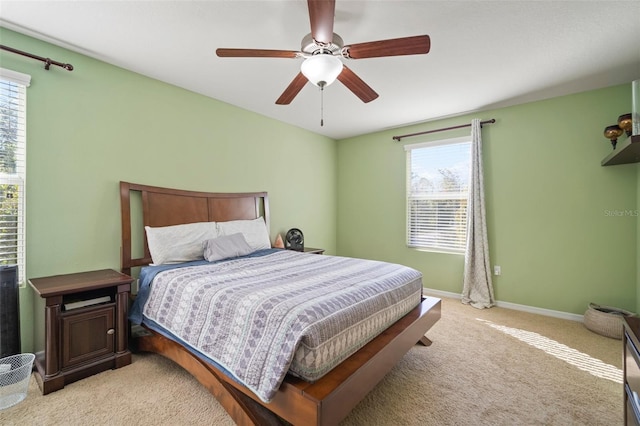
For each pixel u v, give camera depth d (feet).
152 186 9.27
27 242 7.01
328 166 16.61
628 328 4.18
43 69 7.24
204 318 5.77
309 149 15.37
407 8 5.99
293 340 4.33
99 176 8.21
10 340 6.27
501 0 5.76
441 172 13.41
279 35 7.00
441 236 13.42
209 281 6.51
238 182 11.96
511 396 5.97
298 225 14.78
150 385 6.26
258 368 4.53
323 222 16.31
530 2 5.82
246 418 4.74
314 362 4.31
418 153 14.11
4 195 6.71
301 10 6.12
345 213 16.85
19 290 6.84
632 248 9.41
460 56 7.84
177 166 10.00
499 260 11.80
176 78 9.37
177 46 7.52
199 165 10.63
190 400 5.77
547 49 7.48
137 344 7.63
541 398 5.91
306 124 14.25
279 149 13.71
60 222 7.52
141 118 9.09
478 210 11.92
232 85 9.91
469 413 5.46
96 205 8.16
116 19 6.42
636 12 6.05
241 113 12.03
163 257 8.52
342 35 6.91
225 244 9.48
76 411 5.41
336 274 7.28
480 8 6.00
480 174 11.83
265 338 4.69
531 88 9.86
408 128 14.35
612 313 9.29
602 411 5.52
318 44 5.57
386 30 6.73
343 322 4.93
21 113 6.95
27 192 7.00
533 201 11.09
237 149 11.90
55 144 7.43
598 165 9.91
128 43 7.38
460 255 12.80
